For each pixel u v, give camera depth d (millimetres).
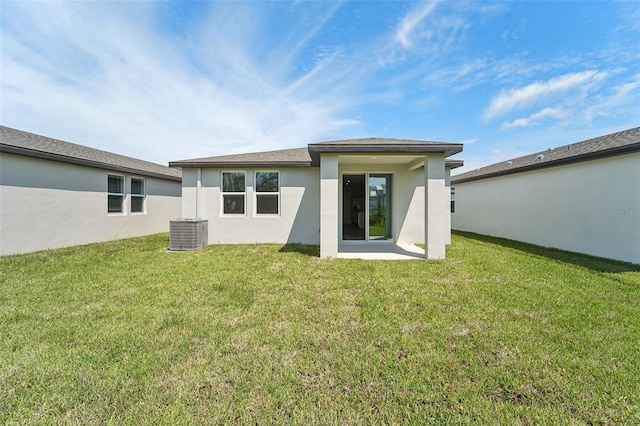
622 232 6820
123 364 2395
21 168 7551
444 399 1997
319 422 1794
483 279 5008
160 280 4945
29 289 4422
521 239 10336
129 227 11258
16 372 2271
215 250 8164
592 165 7625
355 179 9828
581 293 4262
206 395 2023
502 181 11539
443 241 6781
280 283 4773
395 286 4602
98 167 9773
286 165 9242
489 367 2363
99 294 4188
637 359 2494
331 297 4074
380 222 9719
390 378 2219
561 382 2180
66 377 2219
